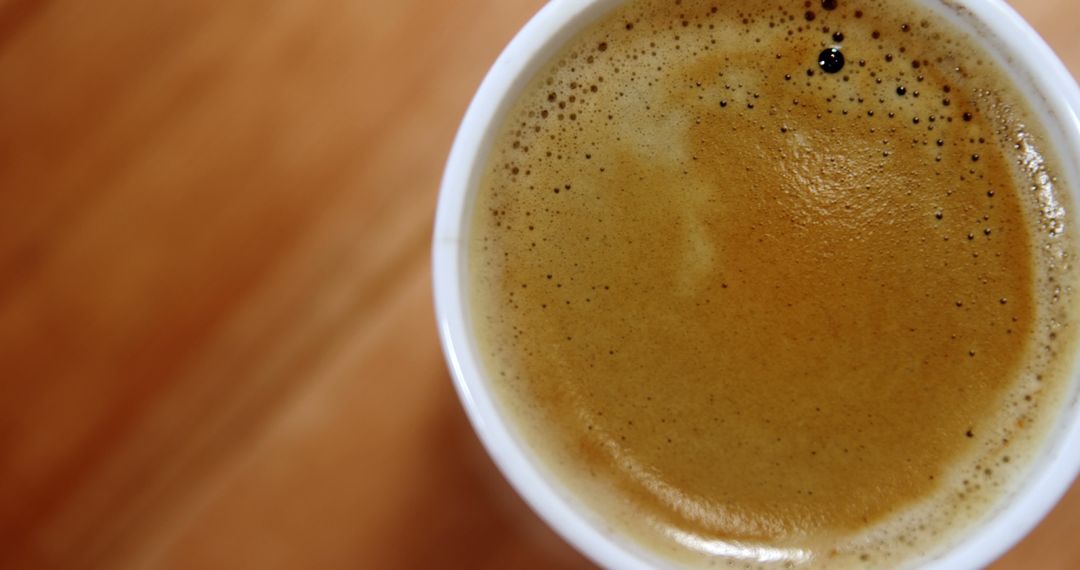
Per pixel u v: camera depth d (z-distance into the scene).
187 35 0.20
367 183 0.20
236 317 0.20
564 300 0.18
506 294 0.18
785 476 0.18
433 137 0.20
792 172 0.18
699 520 0.18
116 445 0.20
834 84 0.18
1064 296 0.17
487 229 0.18
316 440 0.20
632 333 0.18
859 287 0.17
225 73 0.20
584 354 0.18
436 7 0.20
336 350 0.20
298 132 0.20
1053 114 0.17
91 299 0.20
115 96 0.20
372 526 0.20
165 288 0.20
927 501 0.17
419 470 0.20
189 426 0.20
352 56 0.20
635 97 0.18
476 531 0.20
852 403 0.17
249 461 0.20
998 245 0.17
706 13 0.18
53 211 0.20
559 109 0.18
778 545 0.17
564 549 0.20
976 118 0.17
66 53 0.20
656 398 0.18
